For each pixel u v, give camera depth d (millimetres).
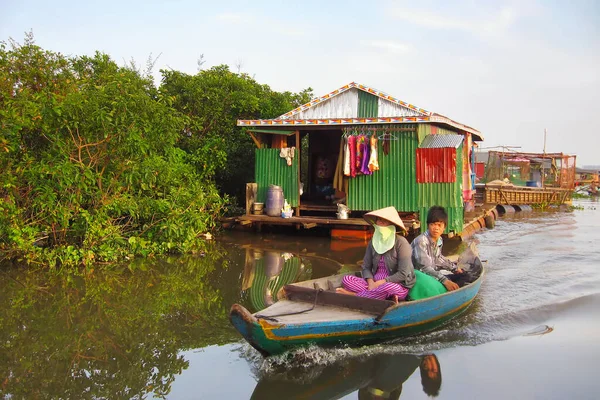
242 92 16906
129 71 14406
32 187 8930
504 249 11727
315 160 17938
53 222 9031
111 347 5695
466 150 15836
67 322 6438
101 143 9258
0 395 4602
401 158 12609
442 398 4543
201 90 16578
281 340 4934
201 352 5574
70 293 7656
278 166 13961
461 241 12961
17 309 6887
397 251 6066
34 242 9266
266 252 11156
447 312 6176
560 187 28781
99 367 5195
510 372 5039
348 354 5441
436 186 12352
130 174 9484
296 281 8602
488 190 20812
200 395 4621
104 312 6832
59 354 5492
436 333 6055
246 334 4805
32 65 11094
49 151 9031
